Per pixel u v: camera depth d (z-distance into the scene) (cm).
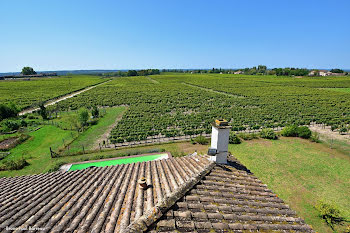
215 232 459
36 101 6003
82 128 3312
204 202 565
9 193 733
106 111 4875
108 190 667
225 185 681
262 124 3550
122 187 682
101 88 9431
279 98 6488
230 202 588
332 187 1666
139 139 2797
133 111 4712
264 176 1844
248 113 4469
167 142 2730
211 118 4050
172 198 526
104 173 854
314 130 3300
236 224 495
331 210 1276
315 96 6838
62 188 725
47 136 2986
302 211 1380
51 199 646
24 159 2077
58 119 4050
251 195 659
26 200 652
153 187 652
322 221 1280
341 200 1498
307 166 2033
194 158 934
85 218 518
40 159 2200
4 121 3650
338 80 12575
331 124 3534
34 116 4228
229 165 855
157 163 923
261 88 9119
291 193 1589
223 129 817
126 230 415
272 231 504
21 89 9094
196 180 655
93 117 4044
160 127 3469
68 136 2995
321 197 1536
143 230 421
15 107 4259
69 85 10781
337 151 2405
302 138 2870
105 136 3044
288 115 4353
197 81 12738
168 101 6331
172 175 746
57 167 1872
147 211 474
